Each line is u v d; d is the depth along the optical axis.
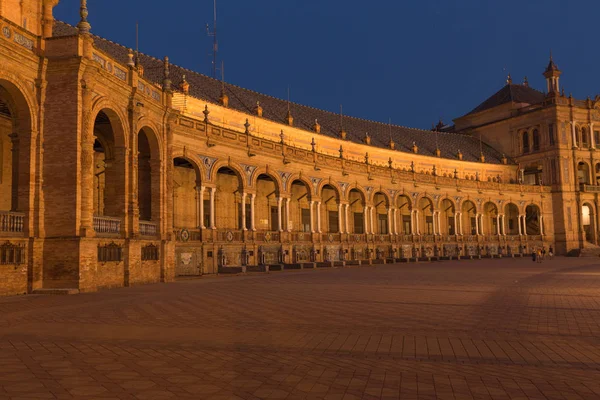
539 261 56.94
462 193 75.25
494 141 93.56
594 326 12.99
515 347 10.51
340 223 57.44
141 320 14.29
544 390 7.52
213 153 42.19
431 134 89.12
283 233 49.12
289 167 50.97
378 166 63.19
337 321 13.96
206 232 41.06
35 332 12.34
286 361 9.31
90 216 24.11
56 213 23.45
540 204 83.19
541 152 86.00
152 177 31.73
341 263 49.59
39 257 23.05
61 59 23.77
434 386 7.73
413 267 46.09
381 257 61.84
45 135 23.84
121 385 7.79
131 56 29.23
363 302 18.39
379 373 8.48
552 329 12.57
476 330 12.48
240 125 53.97
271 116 60.44
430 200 71.25
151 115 31.06
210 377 8.24
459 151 84.94
